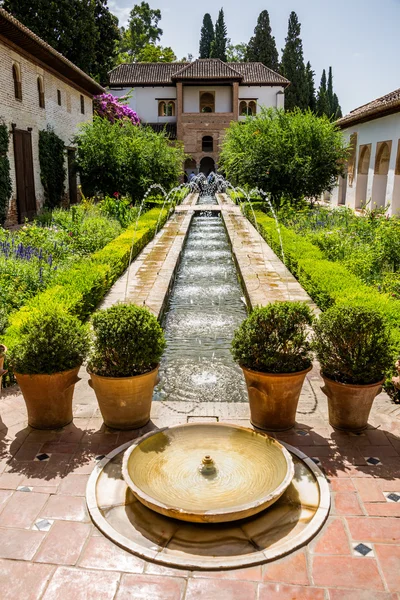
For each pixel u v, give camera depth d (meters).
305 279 7.38
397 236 7.99
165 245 11.73
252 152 16.72
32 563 2.33
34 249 8.37
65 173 17.58
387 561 2.33
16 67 13.52
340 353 3.46
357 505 2.72
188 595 2.15
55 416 3.54
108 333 3.43
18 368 3.41
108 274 7.43
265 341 3.49
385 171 16.25
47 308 5.07
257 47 41.78
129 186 17.44
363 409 3.47
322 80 53.00
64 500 2.78
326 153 16.38
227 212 18.98
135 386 3.44
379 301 5.46
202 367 5.23
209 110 35.88
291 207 15.43
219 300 7.89
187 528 2.53
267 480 2.79
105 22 26.19
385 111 14.34
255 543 2.42
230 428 3.30
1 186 12.43
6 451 3.28
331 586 2.19
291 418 3.56
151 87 35.22
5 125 12.78
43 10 21.41
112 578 2.24
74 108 18.95
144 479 2.81
